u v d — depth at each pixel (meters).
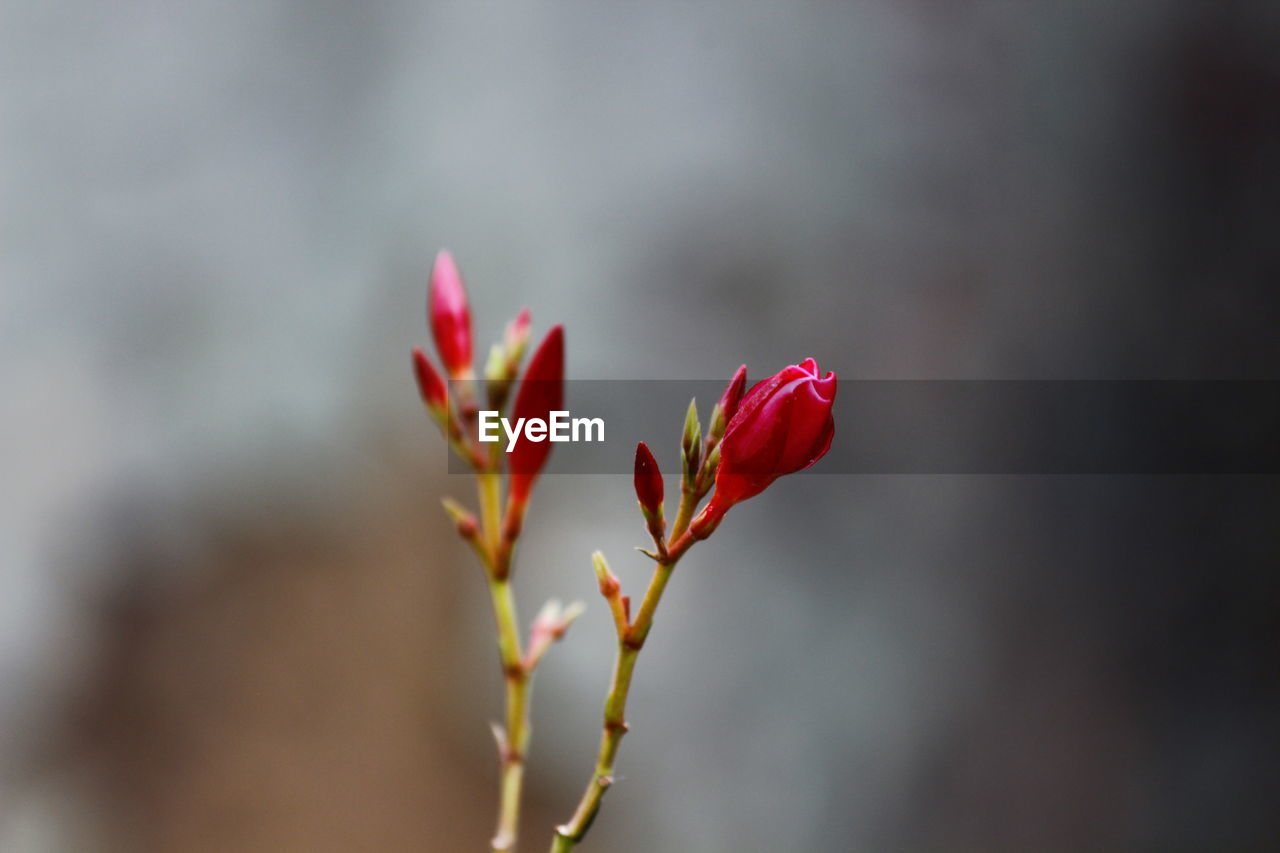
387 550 1.02
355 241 1.10
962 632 1.10
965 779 1.08
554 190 1.12
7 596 0.96
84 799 0.94
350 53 1.13
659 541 0.53
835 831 1.03
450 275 0.57
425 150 1.12
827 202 1.14
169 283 1.07
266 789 0.97
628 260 1.11
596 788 0.53
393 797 0.98
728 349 1.10
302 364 1.06
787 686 1.04
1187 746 1.12
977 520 1.13
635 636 0.53
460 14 1.14
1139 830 1.10
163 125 1.10
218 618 0.99
